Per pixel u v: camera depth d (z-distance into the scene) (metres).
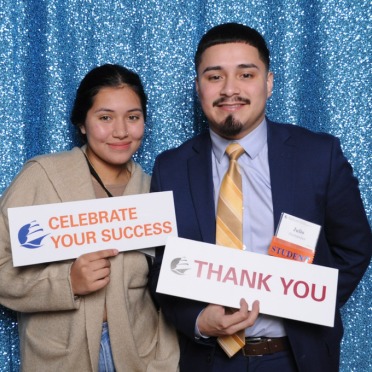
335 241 1.23
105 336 1.17
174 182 1.22
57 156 1.23
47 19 1.41
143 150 1.48
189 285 1.09
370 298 1.52
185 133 1.48
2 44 1.40
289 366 1.14
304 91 1.48
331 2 1.47
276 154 1.17
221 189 1.16
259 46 1.18
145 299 1.26
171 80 1.47
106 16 1.44
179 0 1.45
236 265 1.10
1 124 1.41
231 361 1.15
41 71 1.42
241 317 1.05
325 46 1.47
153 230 1.17
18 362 1.44
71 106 1.43
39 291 1.15
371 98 1.48
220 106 1.16
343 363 1.53
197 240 1.17
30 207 1.13
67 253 1.14
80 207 1.15
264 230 1.15
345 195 1.17
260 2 1.47
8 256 1.20
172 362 1.23
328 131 1.48
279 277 1.09
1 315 1.42
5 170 1.41
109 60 1.45
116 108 1.20
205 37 1.20
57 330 1.17
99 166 1.26
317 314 1.08
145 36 1.46
